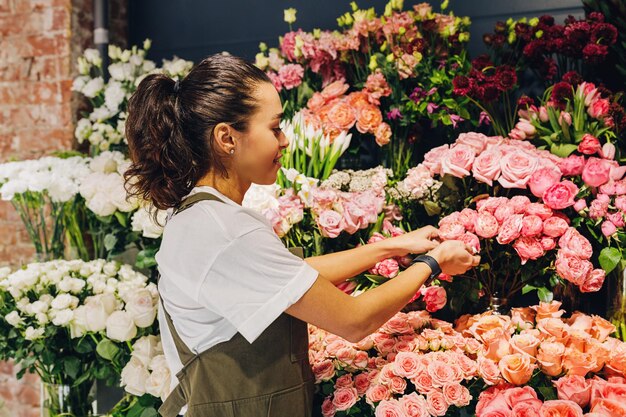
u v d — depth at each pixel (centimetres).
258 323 133
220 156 143
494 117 215
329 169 214
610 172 178
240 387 140
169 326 149
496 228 172
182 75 263
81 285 207
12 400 296
